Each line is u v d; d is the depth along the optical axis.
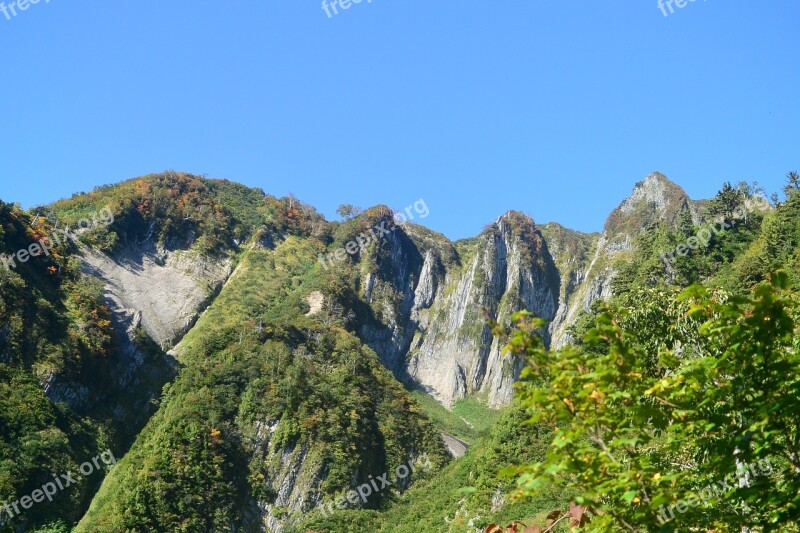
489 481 67.44
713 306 10.59
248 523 101.94
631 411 10.53
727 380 10.76
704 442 11.19
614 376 10.41
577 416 10.13
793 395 9.94
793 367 10.20
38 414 109.88
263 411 115.25
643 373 11.22
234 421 113.81
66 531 94.19
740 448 10.51
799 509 10.04
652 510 9.80
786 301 10.09
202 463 101.62
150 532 89.81
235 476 105.00
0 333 118.31
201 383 119.75
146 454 103.25
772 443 10.39
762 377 10.38
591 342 11.00
